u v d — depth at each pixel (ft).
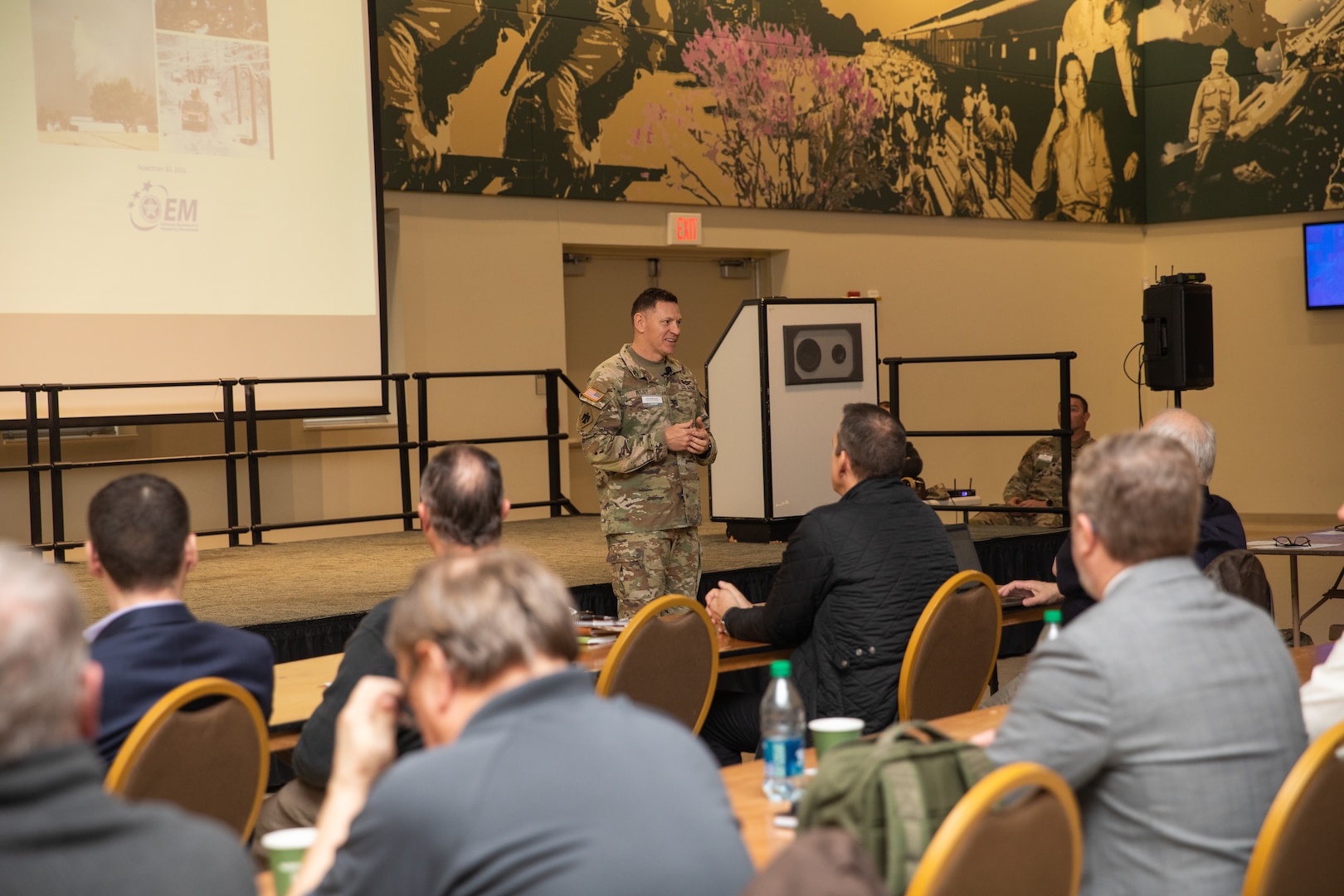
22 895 2.95
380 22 23.77
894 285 30.83
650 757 3.84
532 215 25.84
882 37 30.07
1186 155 34.09
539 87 25.58
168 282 19.63
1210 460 10.18
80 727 3.36
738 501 19.60
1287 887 5.03
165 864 3.11
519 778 3.66
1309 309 32.86
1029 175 32.65
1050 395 33.42
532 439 24.16
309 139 20.93
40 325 18.62
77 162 18.83
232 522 20.33
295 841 4.89
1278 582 24.61
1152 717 5.01
